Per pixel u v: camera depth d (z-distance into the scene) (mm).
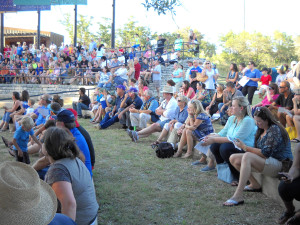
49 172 2928
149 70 16062
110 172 5992
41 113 8289
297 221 3873
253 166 4590
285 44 44625
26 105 9734
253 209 4426
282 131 4520
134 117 9195
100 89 11734
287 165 4551
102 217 4250
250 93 10578
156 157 6902
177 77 14055
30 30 31125
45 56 20266
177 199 4797
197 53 20766
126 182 5484
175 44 19016
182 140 6844
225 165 5484
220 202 4680
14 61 20688
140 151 7379
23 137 6273
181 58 19453
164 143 6875
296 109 6949
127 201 4738
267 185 4828
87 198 3141
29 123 6168
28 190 1847
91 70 18656
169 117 8141
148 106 9164
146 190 5125
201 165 6352
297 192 3785
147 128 8305
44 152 3188
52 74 19281
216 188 5199
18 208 1831
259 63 44375
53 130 3086
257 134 4797
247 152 4641
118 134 9219
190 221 4148
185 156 6812
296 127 6855
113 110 10164
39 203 1944
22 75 19625
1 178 1827
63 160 3037
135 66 14633
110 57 19469
